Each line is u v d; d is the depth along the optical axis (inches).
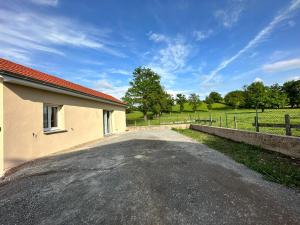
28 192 135.8
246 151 245.0
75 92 335.0
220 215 97.1
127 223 92.3
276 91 1416.1
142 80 1139.3
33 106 247.3
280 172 157.6
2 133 196.5
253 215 96.4
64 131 318.0
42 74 328.5
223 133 387.2
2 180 168.7
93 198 120.9
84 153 269.1
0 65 206.4
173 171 171.6
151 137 440.5
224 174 161.2
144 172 170.6
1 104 198.1
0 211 110.1
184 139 396.2
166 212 101.3
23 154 224.5
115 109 593.3
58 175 171.2
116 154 253.0
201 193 123.6
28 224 95.4
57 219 98.6
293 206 104.7
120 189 133.4
